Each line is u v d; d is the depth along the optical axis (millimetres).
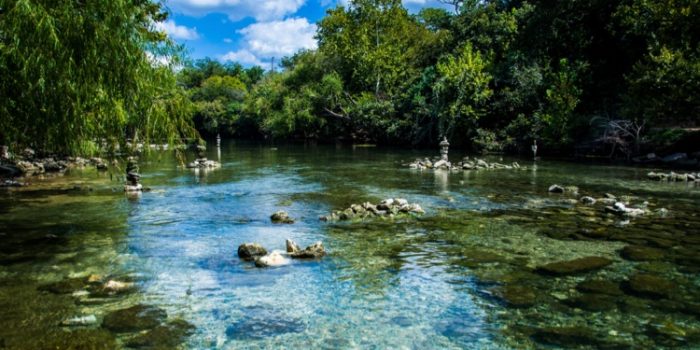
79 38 8578
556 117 35188
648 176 21828
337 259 9086
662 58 26453
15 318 6301
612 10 37719
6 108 8922
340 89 57938
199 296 7199
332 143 60094
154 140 11188
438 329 6090
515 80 41938
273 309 6734
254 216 13250
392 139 52594
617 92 36312
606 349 5527
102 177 22031
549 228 11586
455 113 43625
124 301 6977
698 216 12945
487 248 9805
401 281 7871
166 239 10609
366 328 6129
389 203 14234
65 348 5473
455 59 48469
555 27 40500
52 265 8656
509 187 18969
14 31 7891
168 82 10766
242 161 32969
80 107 8992
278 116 62500
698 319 6316
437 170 26016
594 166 27453
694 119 29500
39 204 14914
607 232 11141
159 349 5504
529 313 6555
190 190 18375
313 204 15234
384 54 54906
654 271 8258
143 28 10148
